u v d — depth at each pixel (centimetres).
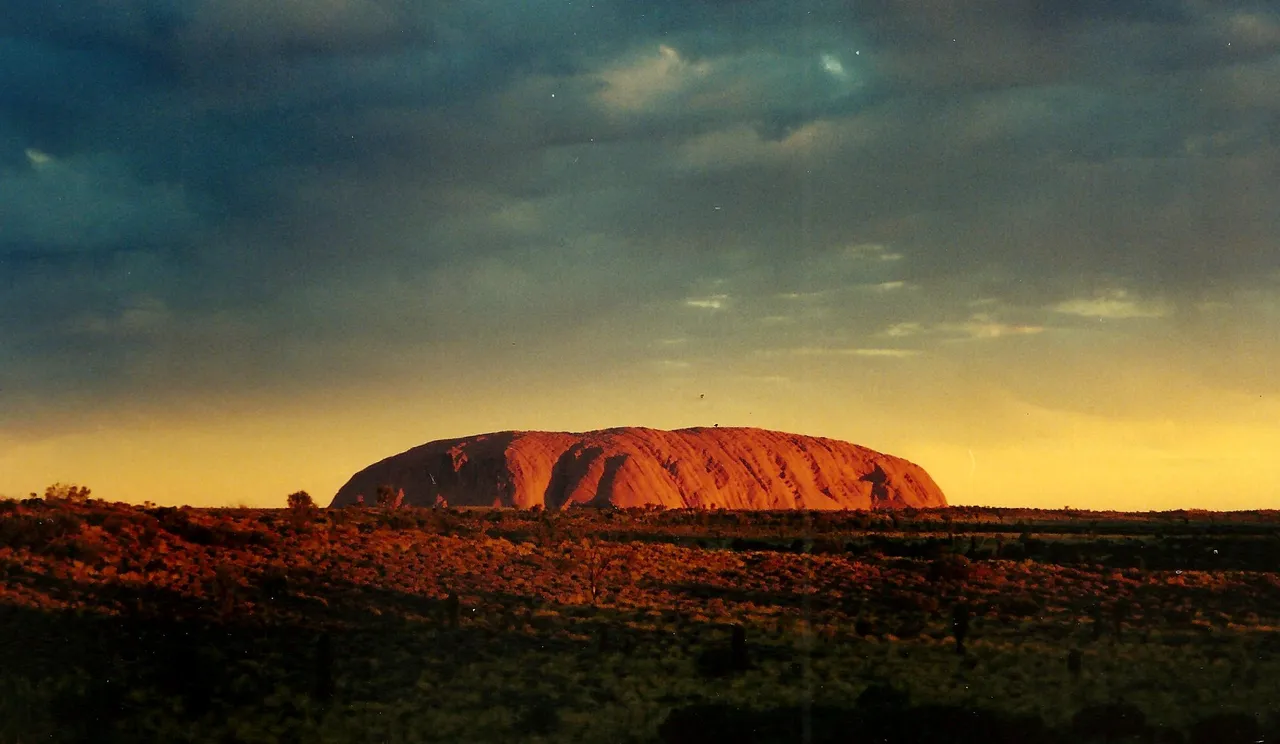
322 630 4162
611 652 4169
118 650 3769
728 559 6128
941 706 3372
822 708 3459
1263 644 4450
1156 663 4162
